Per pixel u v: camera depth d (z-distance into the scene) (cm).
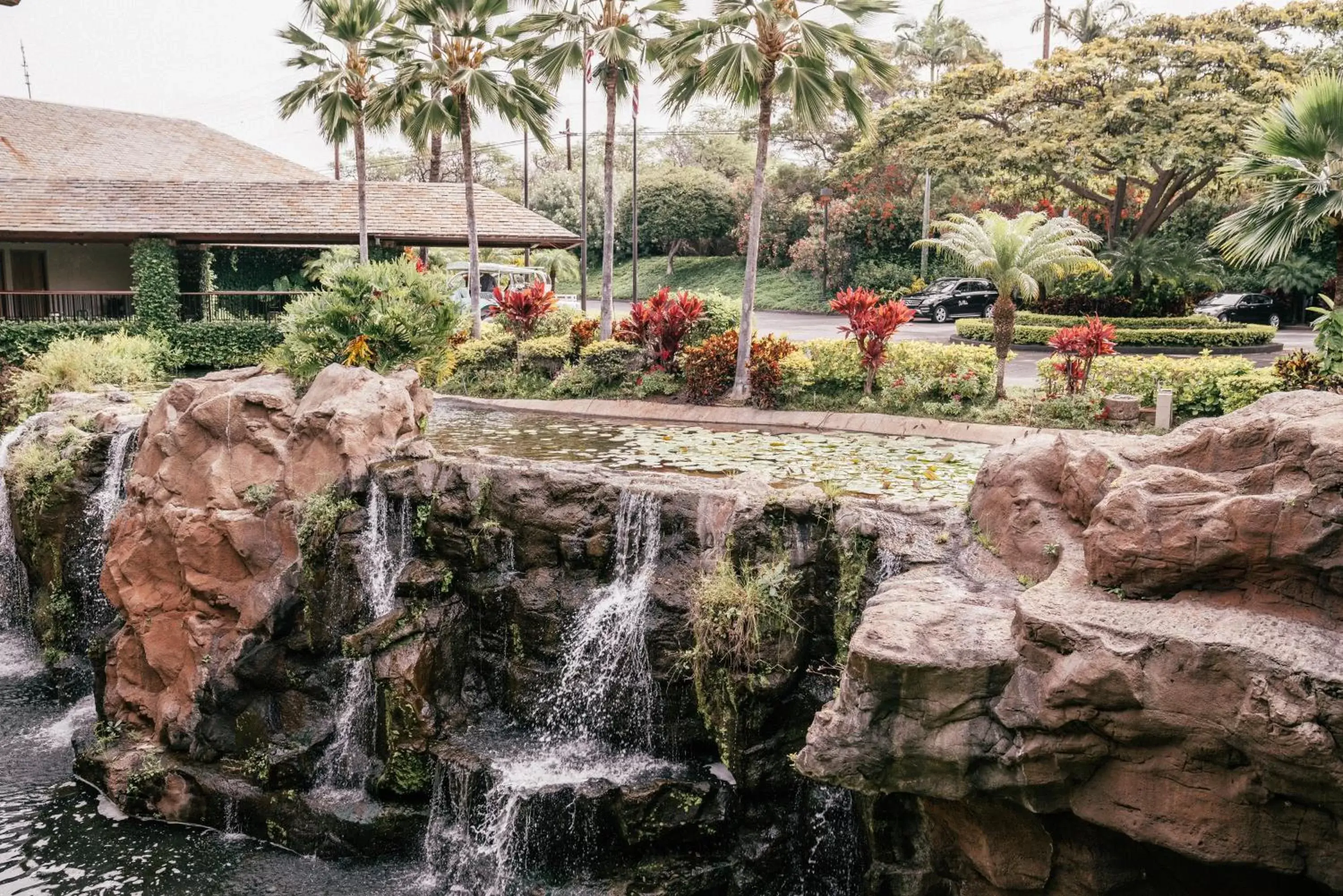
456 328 1373
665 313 1844
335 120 2305
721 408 1684
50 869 897
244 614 1044
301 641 1023
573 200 5662
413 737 909
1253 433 597
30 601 1470
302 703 1006
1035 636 566
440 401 1919
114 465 1328
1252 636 516
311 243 2658
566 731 926
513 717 951
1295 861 524
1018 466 752
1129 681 526
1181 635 525
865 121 1692
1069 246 1534
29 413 1888
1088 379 1530
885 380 1645
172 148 3466
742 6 1582
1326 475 521
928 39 5562
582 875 812
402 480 1034
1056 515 713
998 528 749
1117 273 3045
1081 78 2956
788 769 807
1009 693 577
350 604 1013
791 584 815
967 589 683
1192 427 653
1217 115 2711
